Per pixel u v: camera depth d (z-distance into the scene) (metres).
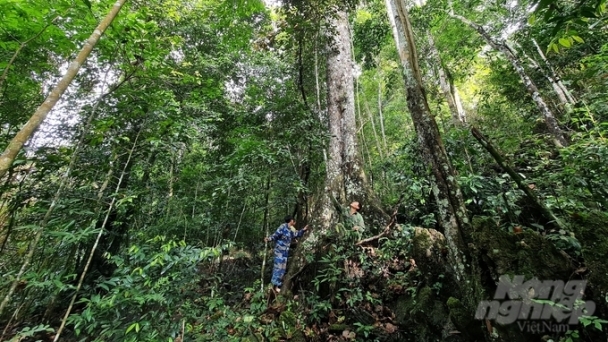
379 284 4.15
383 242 4.54
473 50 8.13
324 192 5.82
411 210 4.59
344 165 6.24
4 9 2.86
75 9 3.14
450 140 3.82
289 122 5.71
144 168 4.44
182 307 3.13
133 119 3.90
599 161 2.66
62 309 3.86
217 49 7.54
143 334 2.69
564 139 4.59
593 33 4.96
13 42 3.17
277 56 6.98
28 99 3.78
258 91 6.70
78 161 3.50
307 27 5.38
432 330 2.96
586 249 1.97
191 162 6.00
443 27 8.70
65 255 3.93
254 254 6.51
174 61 6.20
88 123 3.12
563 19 1.73
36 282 2.62
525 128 6.53
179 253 3.00
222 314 3.51
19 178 3.40
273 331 3.50
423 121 2.71
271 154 4.94
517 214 2.84
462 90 12.27
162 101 4.06
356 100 13.61
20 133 1.85
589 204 2.65
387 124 13.23
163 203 5.09
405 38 2.95
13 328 3.47
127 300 2.72
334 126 6.55
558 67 6.10
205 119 4.88
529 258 2.14
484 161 3.89
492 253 2.25
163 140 4.08
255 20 8.12
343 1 5.44
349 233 4.54
